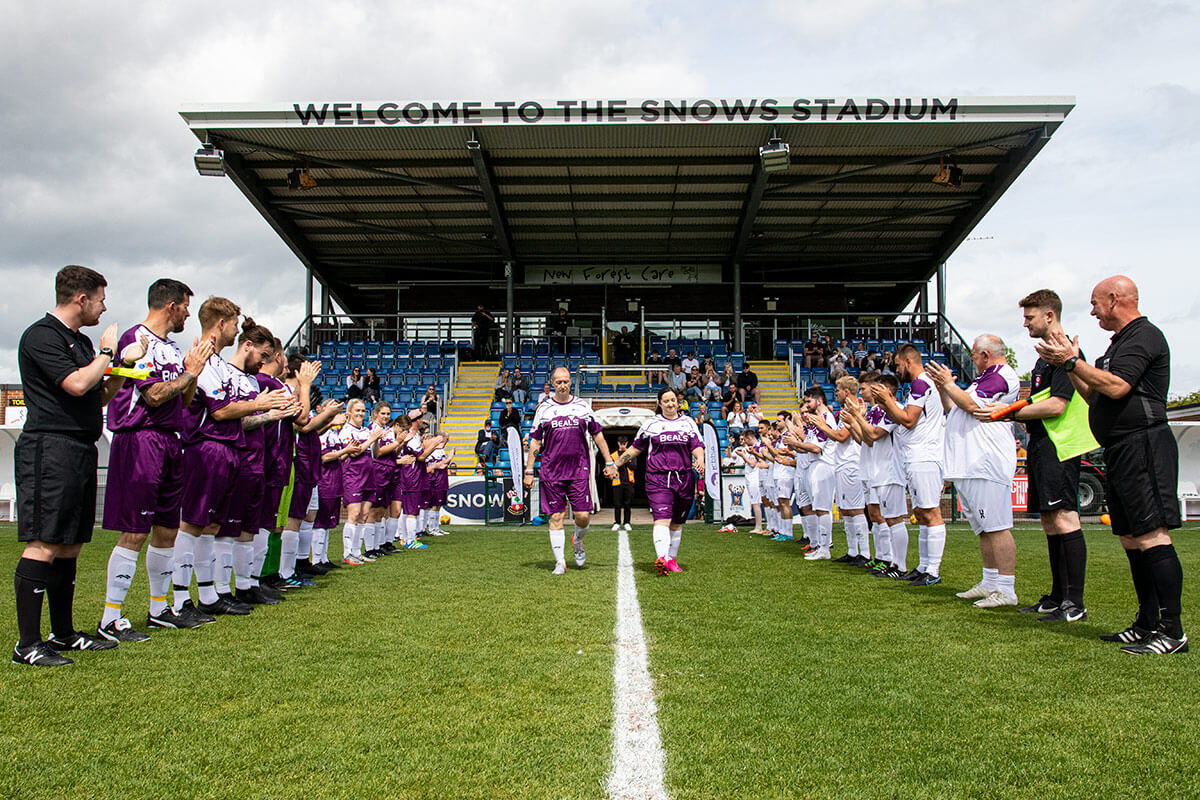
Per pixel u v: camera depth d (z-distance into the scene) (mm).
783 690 3258
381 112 16281
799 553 9305
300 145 17359
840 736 2717
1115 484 4082
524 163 18703
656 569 7336
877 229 22375
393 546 10242
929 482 6426
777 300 25219
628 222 22125
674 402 7383
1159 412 3994
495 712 2990
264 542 5863
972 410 5086
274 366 6016
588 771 2422
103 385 4219
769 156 16172
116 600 4414
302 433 6625
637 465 15359
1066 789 2285
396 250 23875
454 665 3697
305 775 2404
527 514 16141
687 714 2953
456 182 19828
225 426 5121
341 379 23062
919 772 2408
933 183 19672
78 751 2607
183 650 4051
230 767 2467
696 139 17172
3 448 15352
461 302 25219
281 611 5250
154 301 4586
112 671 3625
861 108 16094
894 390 7121
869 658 3805
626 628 4559
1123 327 4098
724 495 15539
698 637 4301
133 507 4398
